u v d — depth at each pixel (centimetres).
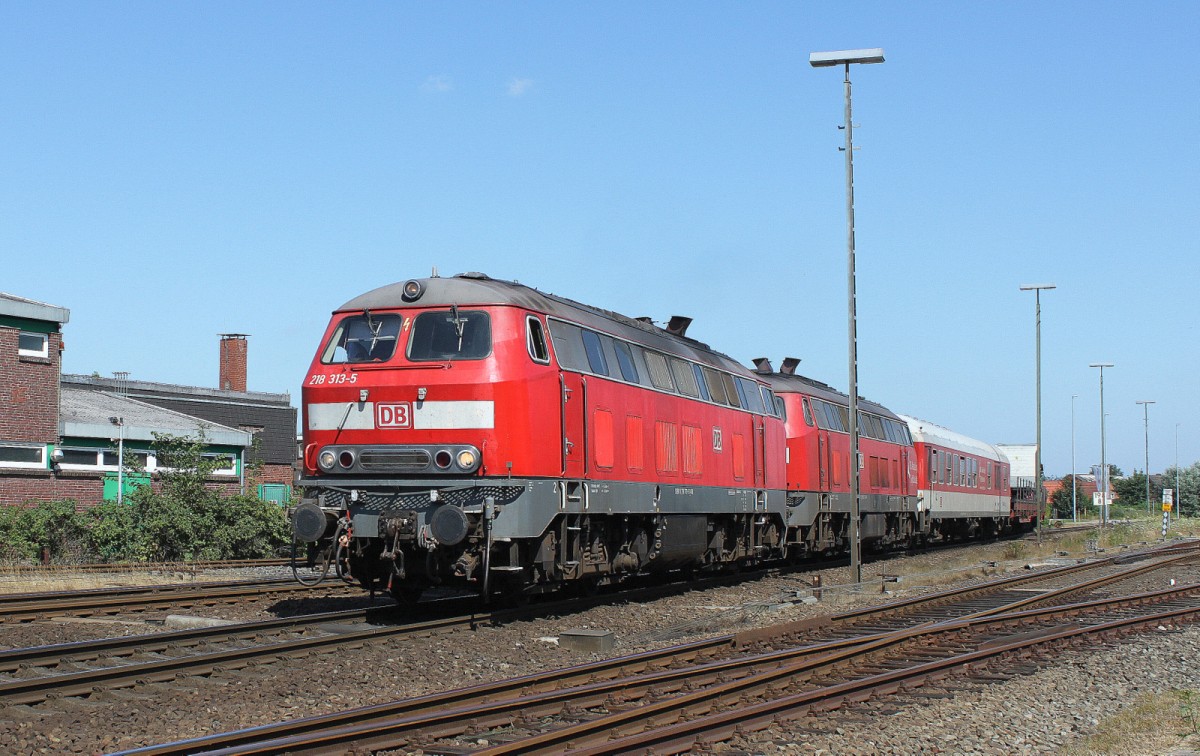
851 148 2511
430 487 1548
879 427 3750
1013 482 6400
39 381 3158
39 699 1015
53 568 2558
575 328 1783
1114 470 13162
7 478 3041
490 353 1570
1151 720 1119
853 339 2473
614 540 1933
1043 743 1012
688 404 2194
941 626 1598
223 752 786
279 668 1210
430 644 1402
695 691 1105
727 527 2489
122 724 962
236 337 5588
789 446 2967
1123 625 1720
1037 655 1422
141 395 4753
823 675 1245
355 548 1594
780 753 912
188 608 1803
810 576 2758
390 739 872
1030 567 3219
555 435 1648
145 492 3014
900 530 3947
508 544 1588
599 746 848
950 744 980
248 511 3197
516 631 1548
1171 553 3903
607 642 1461
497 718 963
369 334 1631
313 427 1627
